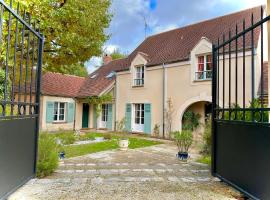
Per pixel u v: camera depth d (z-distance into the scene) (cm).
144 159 731
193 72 1248
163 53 1520
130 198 318
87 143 1114
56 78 1953
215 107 448
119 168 553
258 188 292
